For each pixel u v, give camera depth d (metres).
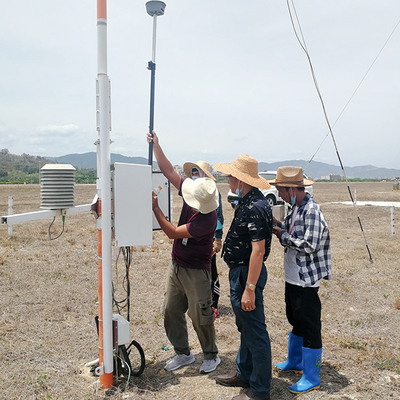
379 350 4.51
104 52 3.33
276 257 10.16
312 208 3.47
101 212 3.36
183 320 4.05
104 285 3.42
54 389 3.57
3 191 37.97
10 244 10.64
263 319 3.30
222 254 3.48
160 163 4.04
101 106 3.32
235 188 3.42
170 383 3.70
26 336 4.87
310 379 3.53
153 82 3.91
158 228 3.97
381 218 17.88
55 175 3.26
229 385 3.58
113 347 3.62
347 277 8.13
